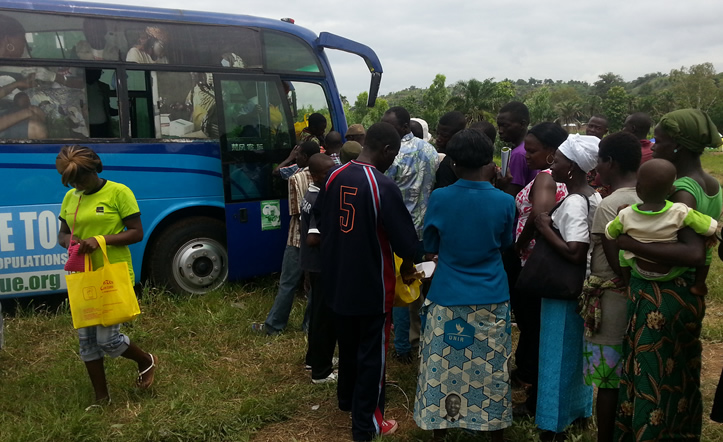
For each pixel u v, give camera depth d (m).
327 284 3.64
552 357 3.35
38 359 4.96
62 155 3.82
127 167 6.10
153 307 6.06
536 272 3.30
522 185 4.39
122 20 6.08
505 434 3.65
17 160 5.66
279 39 6.91
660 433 2.82
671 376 2.81
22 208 5.71
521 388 4.38
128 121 6.11
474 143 3.22
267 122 6.73
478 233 3.26
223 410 4.01
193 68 6.40
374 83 7.37
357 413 3.64
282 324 5.52
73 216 3.92
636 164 3.09
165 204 6.33
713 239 2.71
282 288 5.45
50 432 3.67
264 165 6.71
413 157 4.65
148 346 5.24
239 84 6.58
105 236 3.88
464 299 3.27
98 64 5.98
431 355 3.36
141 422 3.79
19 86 5.66
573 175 3.33
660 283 2.80
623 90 90.44
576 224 3.19
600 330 3.11
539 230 3.33
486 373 3.30
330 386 4.41
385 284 3.53
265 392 4.39
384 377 3.67
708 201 2.98
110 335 3.94
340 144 5.96
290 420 4.00
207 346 5.21
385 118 4.70
